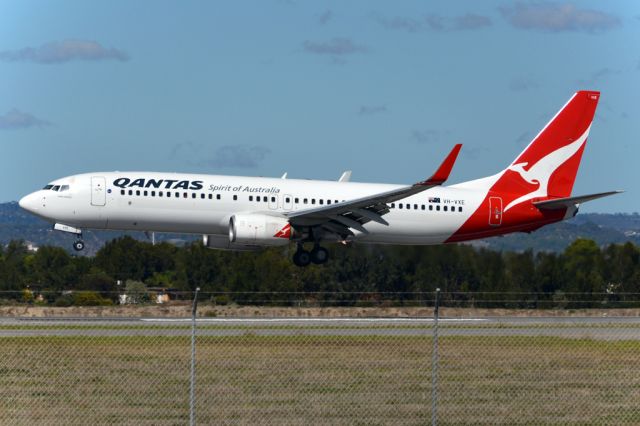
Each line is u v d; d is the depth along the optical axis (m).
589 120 156.50
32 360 87.62
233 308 154.00
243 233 139.38
